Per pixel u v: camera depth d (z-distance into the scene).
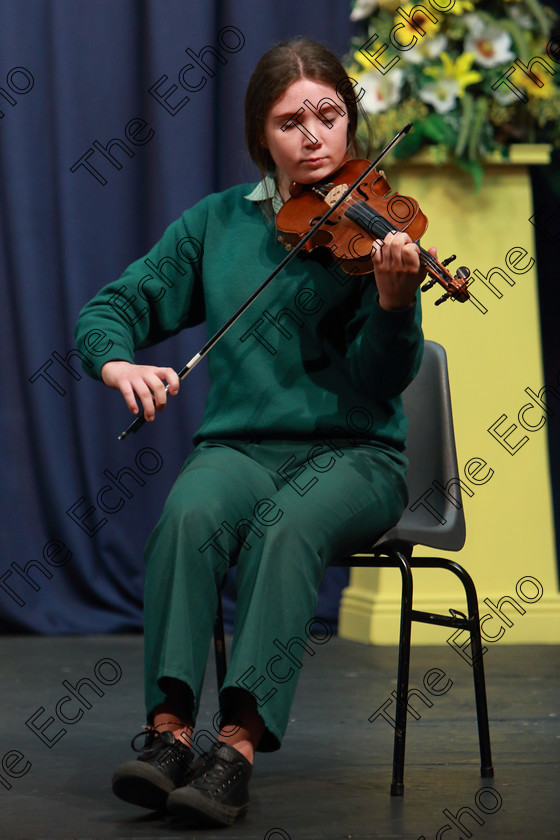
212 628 4.11
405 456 5.18
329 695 6.52
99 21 9.30
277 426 4.58
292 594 3.99
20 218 9.30
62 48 9.23
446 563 4.71
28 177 9.34
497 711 6.07
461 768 4.79
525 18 8.65
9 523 9.32
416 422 5.28
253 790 4.42
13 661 7.79
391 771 4.74
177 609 3.96
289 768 4.81
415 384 5.35
